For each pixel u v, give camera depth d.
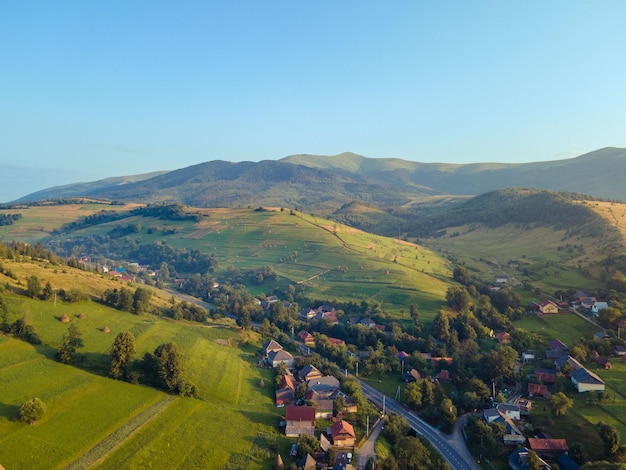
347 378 158.62
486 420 134.50
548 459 115.81
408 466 113.94
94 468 92.81
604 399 135.38
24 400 107.75
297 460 109.75
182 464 100.12
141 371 132.75
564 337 195.38
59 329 150.88
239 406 132.25
